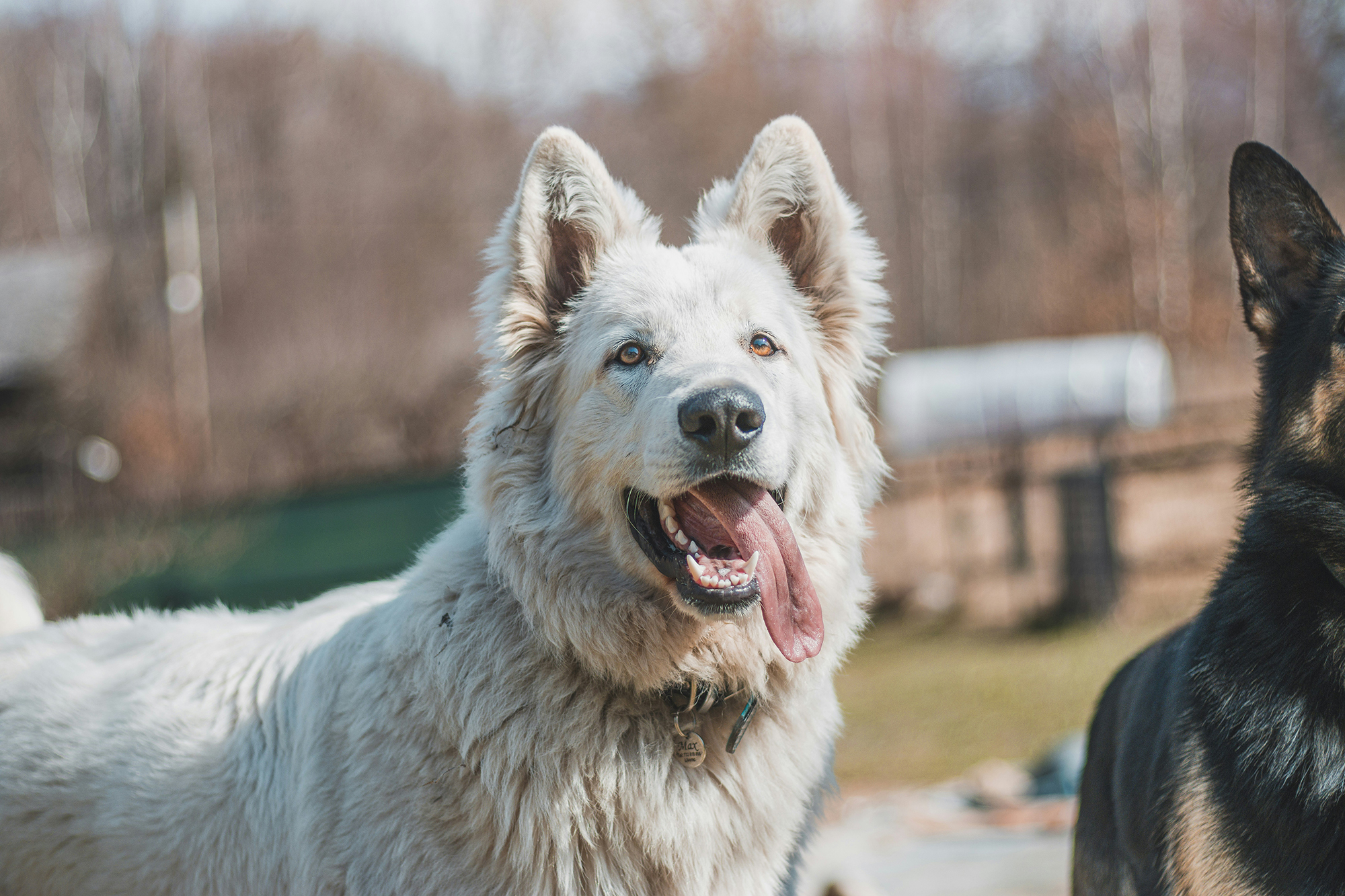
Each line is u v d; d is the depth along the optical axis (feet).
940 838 22.07
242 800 10.79
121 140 114.42
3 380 94.63
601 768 9.76
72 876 11.17
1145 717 11.41
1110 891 12.00
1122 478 54.65
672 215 106.32
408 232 110.83
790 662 10.46
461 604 10.32
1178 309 89.61
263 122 123.85
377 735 10.08
